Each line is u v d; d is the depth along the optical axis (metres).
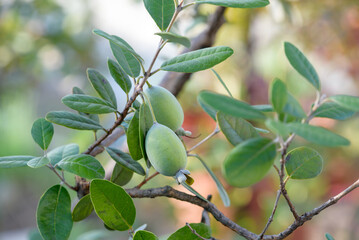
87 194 0.60
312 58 1.68
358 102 0.47
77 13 1.91
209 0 0.57
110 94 0.61
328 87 1.70
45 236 0.59
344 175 1.51
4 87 2.15
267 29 1.51
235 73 1.47
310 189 1.49
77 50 1.93
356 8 1.50
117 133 0.75
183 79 0.86
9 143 2.97
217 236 1.29
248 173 0.46
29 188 2.91
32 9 1.82
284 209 1.40
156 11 0.60
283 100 0.46
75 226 1.70
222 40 1.43
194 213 1.28
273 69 1.52
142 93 0.57
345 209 1.62
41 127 0.63
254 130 0.53
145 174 0.61
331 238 0.58
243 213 1.33
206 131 1.35
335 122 1.51
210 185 1.29
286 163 0.57
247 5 0.56
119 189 0.56
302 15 1.46
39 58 1.95
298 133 0.45
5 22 1.87
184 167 0.57
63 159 0.59
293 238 1.44
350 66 1.63
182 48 0.92
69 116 0.60
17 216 2.78
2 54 1.93
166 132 0.57
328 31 1.56
